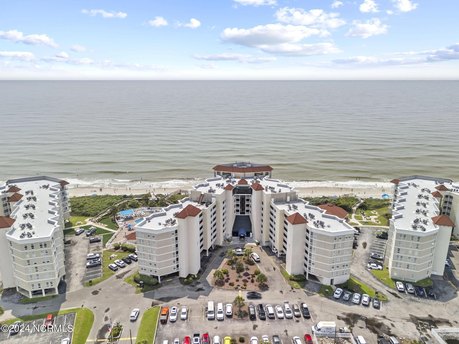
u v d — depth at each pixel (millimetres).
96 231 144250
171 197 184500
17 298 100062
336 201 176000
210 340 84750
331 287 104812
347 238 102500
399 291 103500
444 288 105938
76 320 90688
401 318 92438
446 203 141375
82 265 117625
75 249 128875
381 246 131750
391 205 159875
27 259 96188
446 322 91250
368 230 145500
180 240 106312
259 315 92312
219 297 100125
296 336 85438
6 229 99062
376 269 115250
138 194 194625
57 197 129625
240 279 108438
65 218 151000
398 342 83562
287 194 126500
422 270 107375
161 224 107625
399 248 106438
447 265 118438
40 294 101250
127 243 132250
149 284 105625
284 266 115938
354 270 115000
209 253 124125
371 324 89938
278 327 88750
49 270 99312
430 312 95000
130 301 98750
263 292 102312
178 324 89750
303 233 107312
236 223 137375
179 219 104938
